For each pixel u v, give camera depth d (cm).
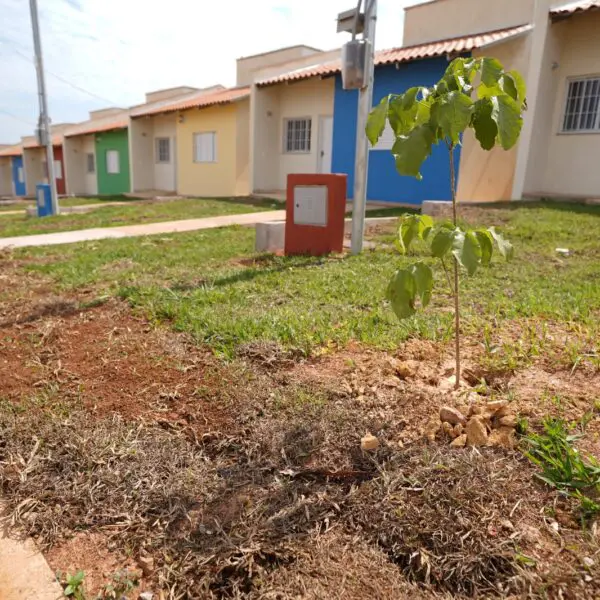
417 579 177
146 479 225
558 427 228
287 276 546
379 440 241
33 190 3500
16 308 470
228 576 181
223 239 837
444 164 1190
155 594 174
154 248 764
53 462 237
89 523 205
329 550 187
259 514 203
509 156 1126
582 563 170
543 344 334
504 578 171
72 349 365
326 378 303
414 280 244
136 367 330
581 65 1181
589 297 440
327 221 669
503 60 1102
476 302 447
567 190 1242
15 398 297
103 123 2877
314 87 1595
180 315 420
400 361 321
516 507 196
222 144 1853
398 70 1255
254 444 246
